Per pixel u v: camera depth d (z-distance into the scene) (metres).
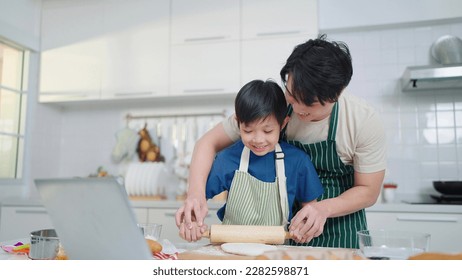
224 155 1.09
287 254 0.61
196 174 1.04
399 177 2.25
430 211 1.81
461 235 1.76
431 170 2.22
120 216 0.52
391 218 1.85
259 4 2.28
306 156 1.05
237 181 1.03
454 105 2.23
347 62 0.82
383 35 2.34
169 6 2.43
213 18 2.35
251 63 2.26
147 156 2.59
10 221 2.27
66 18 2.63
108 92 2.49
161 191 2.46
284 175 1.02
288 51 2.21
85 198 0.52
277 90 0.94
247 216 1.00
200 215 0.90
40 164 2.64
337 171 1.12
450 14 2.14
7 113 2.50
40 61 2.63
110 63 2.50
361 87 2.34
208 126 2.58
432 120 2.25
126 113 2.73
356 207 0.98
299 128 1.06
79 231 0.56
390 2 2.23
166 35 2.42
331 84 0.78
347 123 1.01
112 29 2.53
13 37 2.42
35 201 2.25
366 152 1.01
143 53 2.45
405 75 2.11
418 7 2.18
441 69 1.95
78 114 2.82
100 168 2.67
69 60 2.58
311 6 2.21
